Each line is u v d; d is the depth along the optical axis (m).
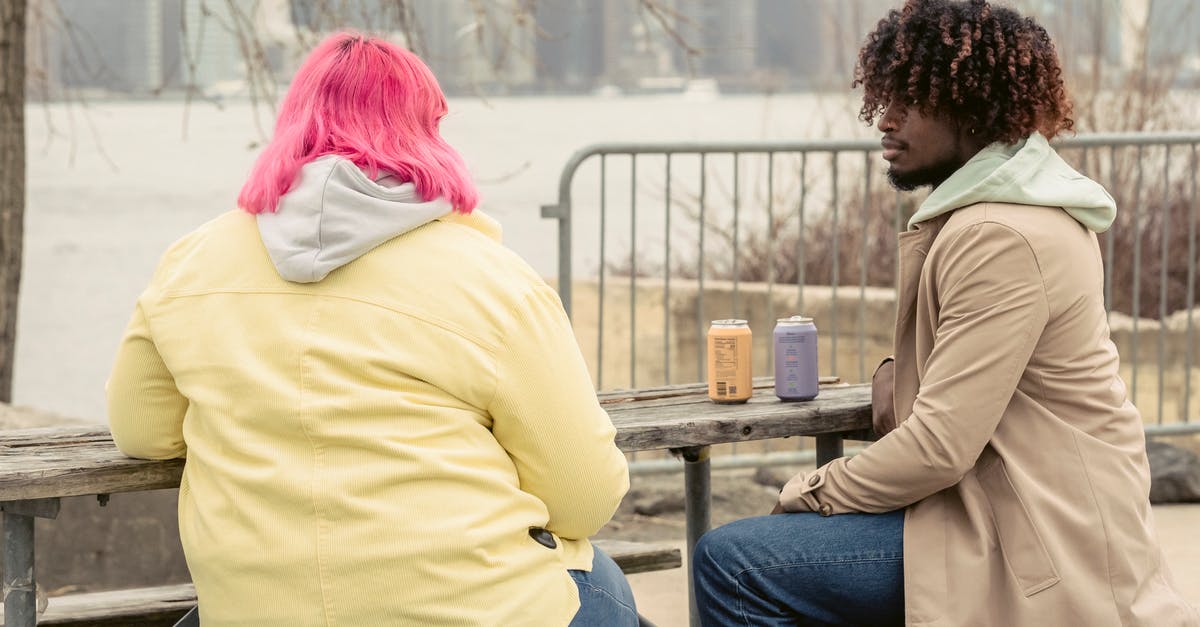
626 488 2.63
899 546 2.91
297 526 2.37
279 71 6.66
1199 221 9.20
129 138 47.78
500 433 2.48
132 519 4.95
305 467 2.38
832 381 3.70
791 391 3.38
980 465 2.87
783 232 9.55
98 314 15.40
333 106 2.48
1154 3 9.52
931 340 2.93
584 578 2.60
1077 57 9.56
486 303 2.43
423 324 2.40
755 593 2.96
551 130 40.75
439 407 2.40
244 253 2.48
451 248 2.46
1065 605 2.72
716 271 9.65
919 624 2.78
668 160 5.94
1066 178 2.87
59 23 6.90
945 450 2.78
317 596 2.36
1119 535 2.77
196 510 2.49
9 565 2.77
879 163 9.30
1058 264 2.76
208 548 2.44
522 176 28.44
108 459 2.76
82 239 22.11
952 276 2.80
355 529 2.36
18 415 5.39
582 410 2.49
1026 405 2.83
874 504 2.92
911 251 2.98
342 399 2.37
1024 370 2.82
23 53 6.25
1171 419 7.84
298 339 2.40
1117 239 9.13
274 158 2.45
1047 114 2.93
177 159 39.56
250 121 8.02
